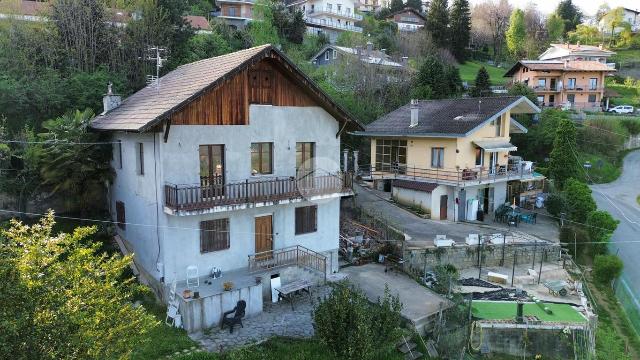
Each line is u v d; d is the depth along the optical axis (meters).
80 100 27.70
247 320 17.12
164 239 17.38
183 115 17.14
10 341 7.36
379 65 50.69
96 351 8.96
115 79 30.52
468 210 31.22
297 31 61.56
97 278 10.35
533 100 54.59
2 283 7.47
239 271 19.09
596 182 45.91
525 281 23.30
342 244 24.45
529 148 48.09
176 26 38.06
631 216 36.00
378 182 35.69
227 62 19.05
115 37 33.25
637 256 28.67
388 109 48.03
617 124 53.31
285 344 15.68
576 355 18.05
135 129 16.14
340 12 85.81
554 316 19.45
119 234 22.19
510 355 18.16
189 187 16.84
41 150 20.75
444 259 23.91
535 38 94.00
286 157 20.06
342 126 21.28
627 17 110.12
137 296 18.30
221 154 18.39
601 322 21.48
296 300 18.84
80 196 22.05
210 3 70.06
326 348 15.36
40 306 8.04
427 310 18.23
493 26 95.00
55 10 31.41
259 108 19.03
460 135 28.69
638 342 20.11
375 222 26.58
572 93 62.88
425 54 71.31
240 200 17.84
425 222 29.22
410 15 95.75
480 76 55.91
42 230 9.73
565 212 31.33
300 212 20.73
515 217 30.62
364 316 14.68
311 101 20.53
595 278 25.67
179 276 17.81
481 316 19.00
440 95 50.94
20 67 28.66
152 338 15.37
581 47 74.75
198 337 15.77
